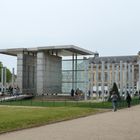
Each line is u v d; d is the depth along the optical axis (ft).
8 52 236.02
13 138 50.14
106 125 68.74
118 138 50.34
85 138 50.39
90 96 216.33
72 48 217.77
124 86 225.15
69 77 245.45
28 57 237.86
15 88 220.64
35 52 235.81
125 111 113.91
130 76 233.76
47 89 228.43
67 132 57.47
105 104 142.41
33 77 240.94
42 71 224.94
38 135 53.57
